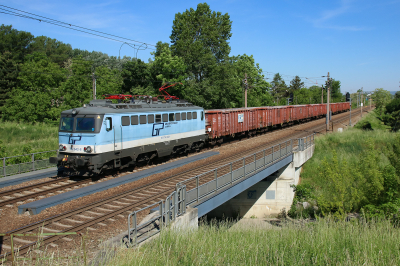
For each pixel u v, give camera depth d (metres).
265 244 8.01
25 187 12.38
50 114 37.00
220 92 43.28
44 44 82.94
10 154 20.58
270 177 21.17
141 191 12.38
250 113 30.14
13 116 37.03
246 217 20.94
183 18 48.62
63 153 14.20
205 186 11.35
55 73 42.47
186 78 42.81
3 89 46.38
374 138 31.42
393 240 8.49
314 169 24.83
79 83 37.19
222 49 49.81
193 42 45.91
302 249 7.81
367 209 15.05
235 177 13.62
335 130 37.50
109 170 14.93
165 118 17.72
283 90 108.81
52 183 13.43
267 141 27.28
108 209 10.40
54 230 8.73
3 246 7.59
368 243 8.02
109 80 43.50
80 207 10.07
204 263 6.59
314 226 10.70
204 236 8.35
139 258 6.36
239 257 7.07
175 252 6.93
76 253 7.14
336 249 7.77
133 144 15.40
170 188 12.66
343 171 16.20
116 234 8.56
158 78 39.41
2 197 11.55
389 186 15.00
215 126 24.20
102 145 13.62
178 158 19.80
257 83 59.56
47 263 6.61
